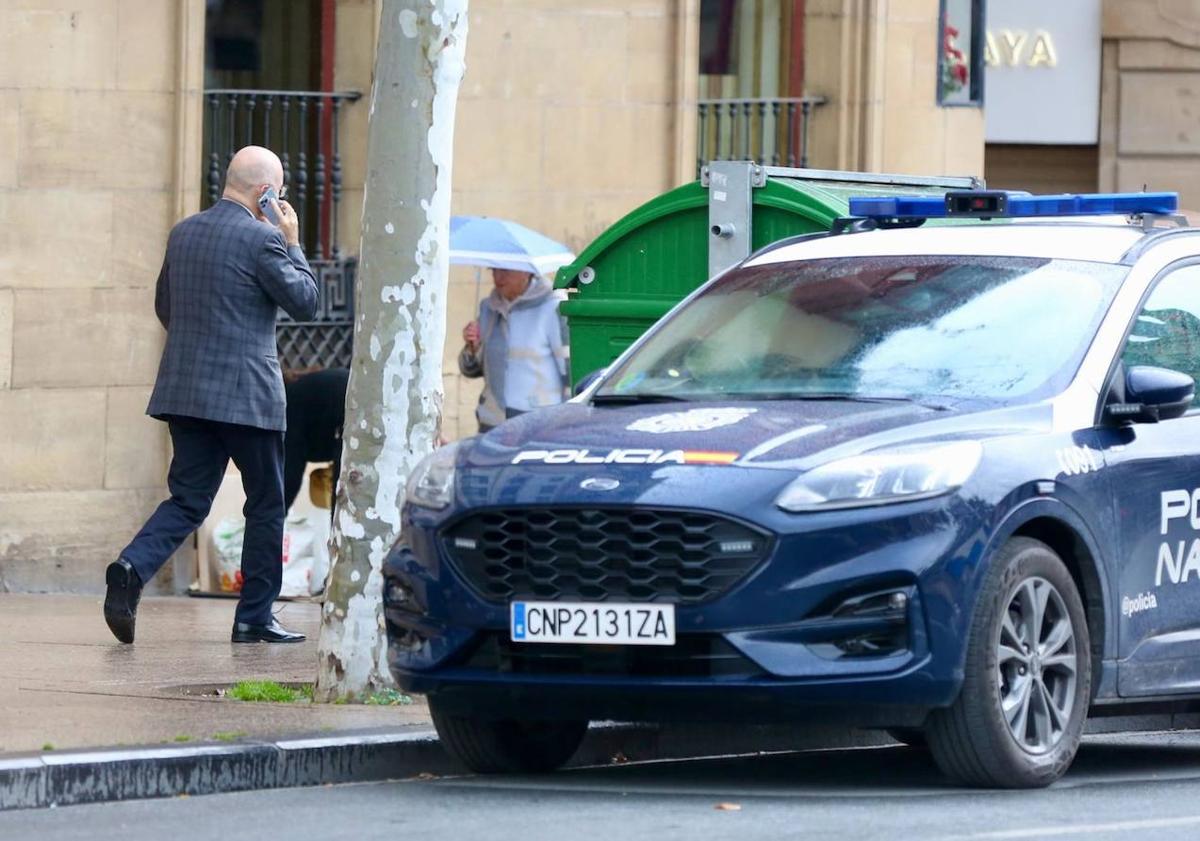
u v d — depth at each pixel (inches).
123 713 801.6
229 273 1027.9
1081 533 727.7
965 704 690.8
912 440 702.5
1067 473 725.3
